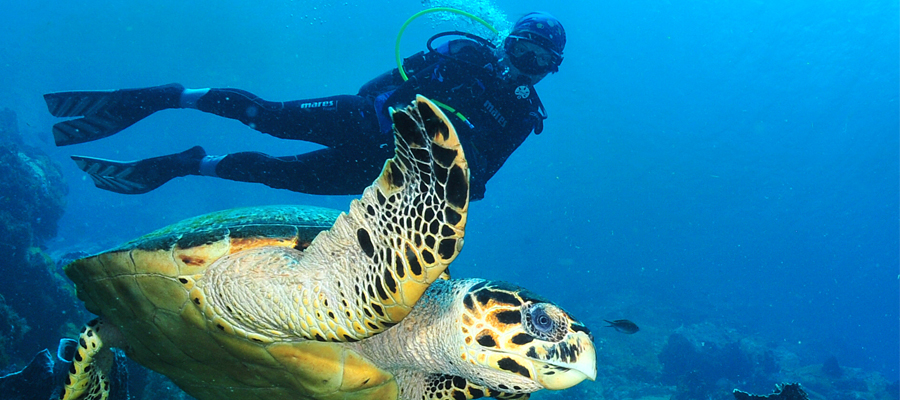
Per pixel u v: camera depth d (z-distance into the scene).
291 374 2.40
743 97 58.75
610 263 48.81
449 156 1.54
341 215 2.05
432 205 1.70
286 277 2.08
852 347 36.69
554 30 3.59
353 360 2.44
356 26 52.66
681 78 61.69
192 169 4.16
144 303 2.33
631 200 58.28
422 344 2.42
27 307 8.07
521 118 3.76
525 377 2.14
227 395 2.91
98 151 51.41
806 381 18.67
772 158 59.78
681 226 58.41
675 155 61.22
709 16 52.91
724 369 17.14
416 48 57.41
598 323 25.41
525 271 41.28
